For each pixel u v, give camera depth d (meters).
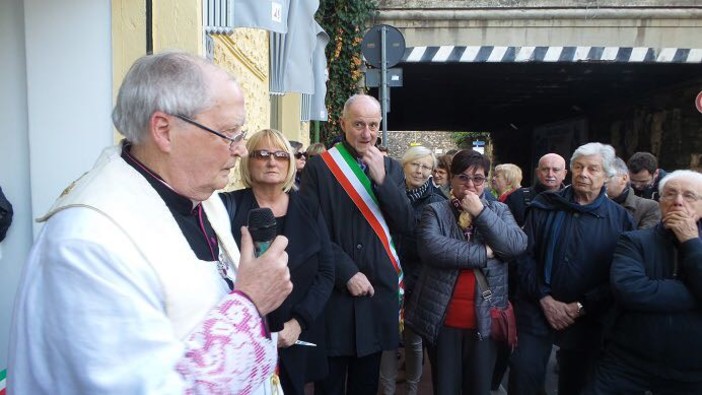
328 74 9.34
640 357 2.79
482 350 3.04
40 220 1.23
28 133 2.87
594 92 15.30
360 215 2.96
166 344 1.14
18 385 1.12
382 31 5.78
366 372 3.00
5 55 2.85
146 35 2.88
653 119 13.81
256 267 1.33
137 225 1.19
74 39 2.84
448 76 13.09
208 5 3.15
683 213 2.67
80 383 1.07
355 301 2.88
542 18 9.62
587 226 3.14
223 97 1.31
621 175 4.26
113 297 1.10
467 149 3.11
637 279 2.71
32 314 1.12
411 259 3.79
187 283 1.25
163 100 1.26
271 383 1.68
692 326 2.65
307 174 3.08
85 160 2.89
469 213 2.96
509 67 11.65
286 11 3.40
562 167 4.82
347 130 2.99
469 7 9.58
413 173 4.18
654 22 9.59
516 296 3.39
